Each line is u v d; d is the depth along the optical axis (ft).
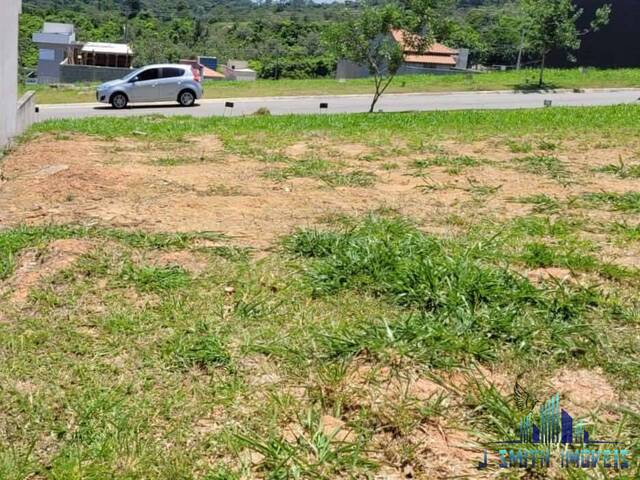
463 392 9.13
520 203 19.90
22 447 7.93
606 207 19.42
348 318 11.35
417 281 12.31
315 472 7.49
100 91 79.82
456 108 79.92
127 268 13.28
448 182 22.80
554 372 9.75
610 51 122.83
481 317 11.00
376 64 70.49
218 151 29.53
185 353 10.05
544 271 13.83
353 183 22.49
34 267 13.58
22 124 36.76
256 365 9.88
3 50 30.66
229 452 7.89
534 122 42.37
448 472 7.55
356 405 8.84
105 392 9.02
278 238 15.74
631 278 13.28
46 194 20.33
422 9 66.18
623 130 37.17
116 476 7.42
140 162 26.18
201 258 14.29
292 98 91.04
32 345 10.27
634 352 10.25
